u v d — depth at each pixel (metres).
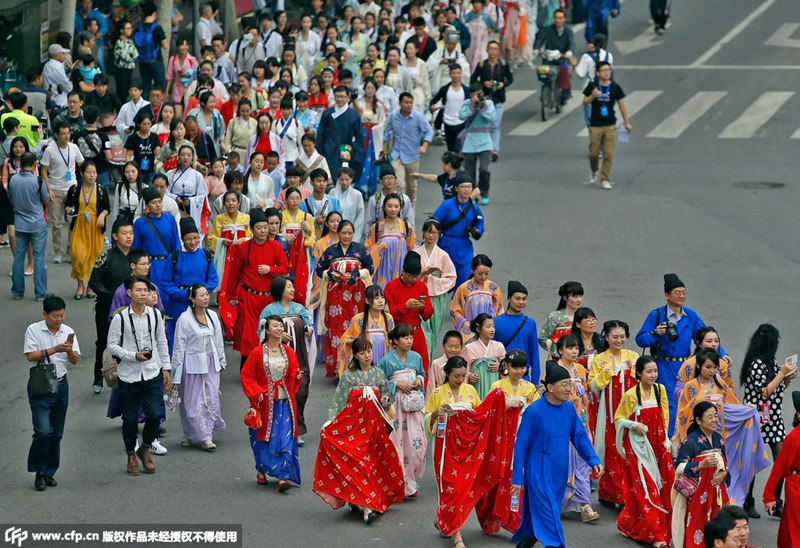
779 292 31.91
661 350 23.11
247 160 35.12
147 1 48.22
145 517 19.50
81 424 23.69
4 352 27.09
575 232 37.09
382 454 19.98
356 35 48.12
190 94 39.81
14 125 33.44
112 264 24.73
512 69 61.62
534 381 22.83
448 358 20.81
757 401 21.31
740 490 20.30
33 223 29.94
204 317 22.56
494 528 19.41
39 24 42.75
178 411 24.92
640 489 19.19
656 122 52.47
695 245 35.94
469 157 39.59
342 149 36.19
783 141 49.31
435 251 26.56
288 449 20.66
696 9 75.44
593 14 63.91
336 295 26.03
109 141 34.50
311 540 18.89
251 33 46.34
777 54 63.97
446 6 56.06
